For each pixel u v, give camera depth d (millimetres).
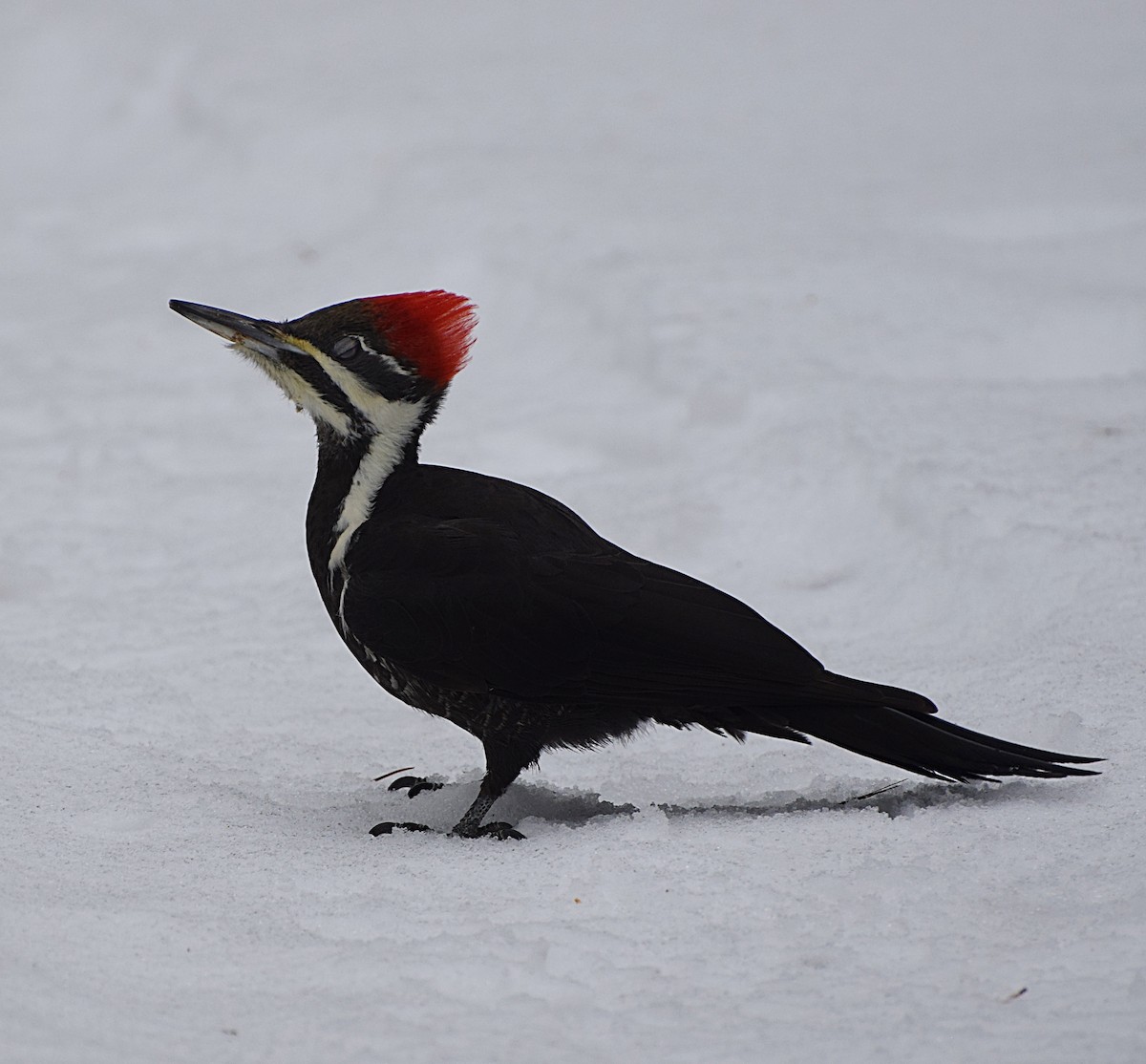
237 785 8672
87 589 12344
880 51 26969
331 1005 5738
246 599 12164
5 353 17906
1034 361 15875
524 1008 5707
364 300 8719
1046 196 19812
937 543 11867
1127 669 9641
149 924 6422
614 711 8117
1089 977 5852
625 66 26344
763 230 19141
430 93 24969
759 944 6254
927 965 6035
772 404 14508
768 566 12266
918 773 7781
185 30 28562
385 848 7508
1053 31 27734
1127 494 12289
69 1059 5098
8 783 8203
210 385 17031
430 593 8109
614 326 16922
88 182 24141
